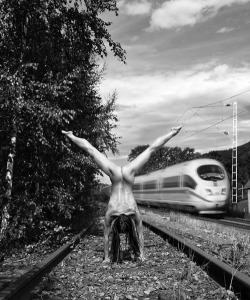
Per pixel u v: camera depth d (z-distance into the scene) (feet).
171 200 118.32
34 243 37.96
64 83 37.01
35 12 36.01
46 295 20.56
